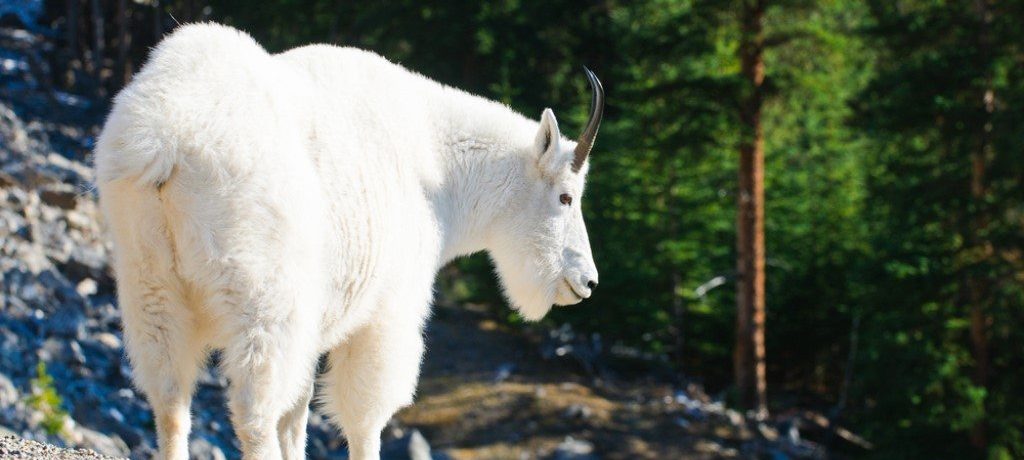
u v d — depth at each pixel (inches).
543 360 777.6
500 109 198.2
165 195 131.6
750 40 685.9
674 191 798.5
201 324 137.4
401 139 169.8
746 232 725.3
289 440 178.2
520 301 201.6
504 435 634.8
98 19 1291.8
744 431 685.9
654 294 797.9
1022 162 611.2
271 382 135.3
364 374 167.8
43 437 365.1
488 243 199.2
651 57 716.7
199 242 131.7
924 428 629.3
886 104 664.4
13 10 1488.7
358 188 156.1
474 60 1087.0
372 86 169.2
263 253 134.2
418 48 1090.7
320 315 148.2
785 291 850.1
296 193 138.4
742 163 724.7
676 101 706.8
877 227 759.7
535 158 193.9
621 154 789.9
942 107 633.0
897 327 643.5
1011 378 632.4
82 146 954.7
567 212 198.5
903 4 690.2
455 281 948.0
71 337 486.0
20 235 575.8
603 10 1065.5
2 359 425.7
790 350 883.4
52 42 1464.1
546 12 1051.3
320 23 1210.0
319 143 151.3
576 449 612.1
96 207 686.5
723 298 822.5
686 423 678.5
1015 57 651.5
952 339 644.1
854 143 891.4
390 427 629.3
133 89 134.1
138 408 450.9
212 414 478.0
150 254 133.1
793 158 895.1
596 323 782.5
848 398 778.2
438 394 687.1
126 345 136.8
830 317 857.5
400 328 168.9
